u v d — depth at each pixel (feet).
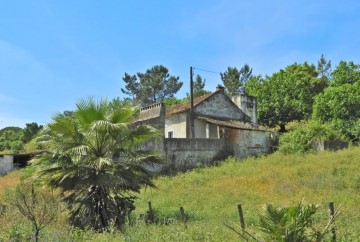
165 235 28.43
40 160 40.01
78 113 40.16
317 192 50.52
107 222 37.40
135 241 27.96
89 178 37.99
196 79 206.39
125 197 41.98
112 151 41.34
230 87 199.41
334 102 117.70
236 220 38.09
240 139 94.02
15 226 30.96
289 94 143.02
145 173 42.70
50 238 27.63
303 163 70.95
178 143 82.07
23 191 37.35
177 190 58.90
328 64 223.10
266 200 48.57
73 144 39.65
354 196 46.01
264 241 22.84
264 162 76.48
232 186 58.08
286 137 95.66
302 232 21.57
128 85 191.21
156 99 190.49
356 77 128.47
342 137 98.84
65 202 40.73
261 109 142.72
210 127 96.43
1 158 104.42
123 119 41.32
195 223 35.45
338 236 25.88
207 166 81.82
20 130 172.76
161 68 192.95
